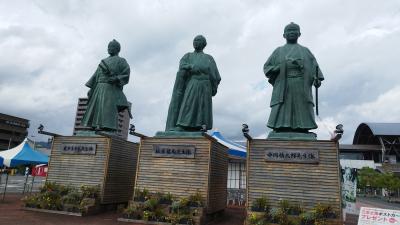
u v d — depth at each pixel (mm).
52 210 18547
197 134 18062
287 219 14297
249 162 15906
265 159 15664
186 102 18828
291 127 16219
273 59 17422
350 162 80000
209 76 19422
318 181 14773
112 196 19938
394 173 75438
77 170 20141
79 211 18062
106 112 21109
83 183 19781
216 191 18016
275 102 16688
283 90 16547
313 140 15211
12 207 19750
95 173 19672
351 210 18672
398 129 94312
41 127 20047
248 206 15445
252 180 15688
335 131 14547
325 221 13938
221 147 19094
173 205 16375
